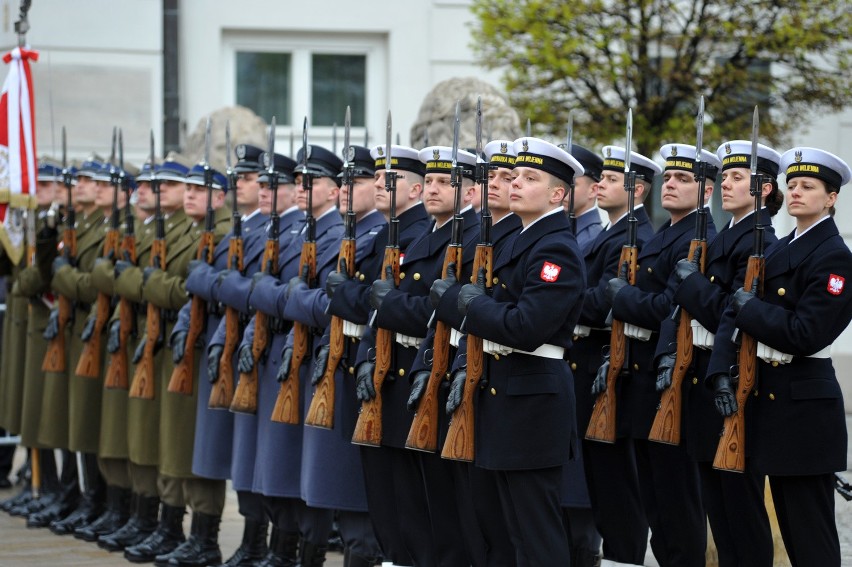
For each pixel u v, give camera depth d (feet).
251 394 35.70
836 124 70.74
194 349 38.75
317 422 32.27
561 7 59.26
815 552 28.48
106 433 41.98
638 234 35.01
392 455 31.89
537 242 28.40
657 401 32.76
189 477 38.88
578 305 28.22
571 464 34.35
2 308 54.34
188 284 38.29
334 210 36.29
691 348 30.68
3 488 52.01
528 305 27.53
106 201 45.55
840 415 28.48
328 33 76.13
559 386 28.19
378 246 32.83
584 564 34.63
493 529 29.45
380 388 31.22
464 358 28.81
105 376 43.19
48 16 71.15
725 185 31.09
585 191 35.99
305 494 34.04
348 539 34.09
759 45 59.47
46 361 44.86
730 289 30.53
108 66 72.08
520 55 61.31
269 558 36.32
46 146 71.10
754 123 28.84
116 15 72.08
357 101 76.84
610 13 59.77
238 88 75.77
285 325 35.68
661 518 32.94
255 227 38.63
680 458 32.53
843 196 71.05
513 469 27.96
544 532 28.07
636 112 60.70
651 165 35.68
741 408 28.63
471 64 75.41
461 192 29.91
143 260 41.75
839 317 27.84
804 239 28.53
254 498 37.11
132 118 72.54
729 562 31.17
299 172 35.83
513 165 29.63
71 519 44.24
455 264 29.66
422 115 52.01
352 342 32.68
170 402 39.24
